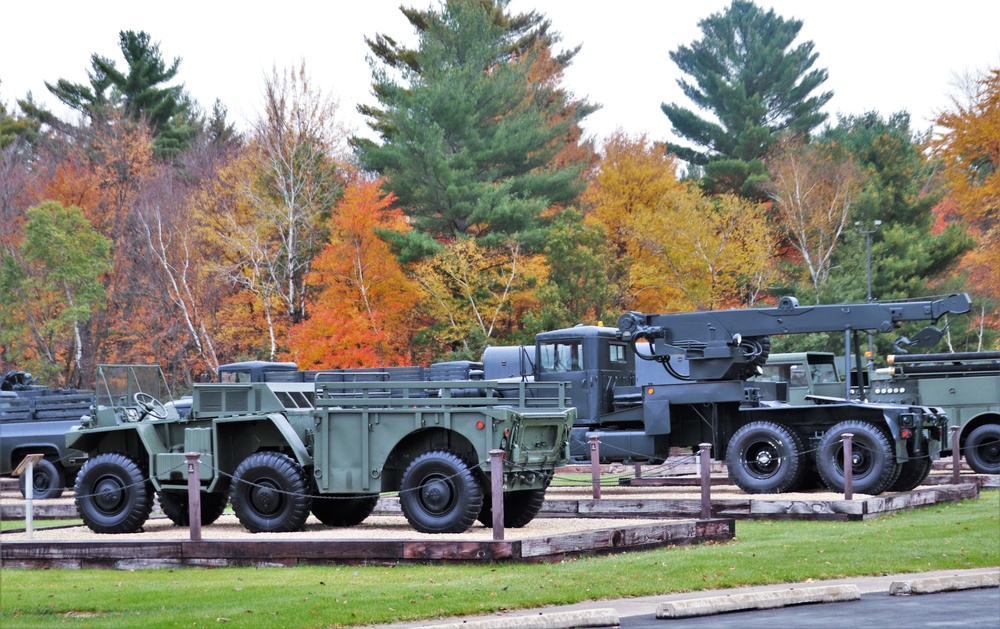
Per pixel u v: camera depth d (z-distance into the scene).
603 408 23.47
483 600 10.38
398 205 47.97
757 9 67.81
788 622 9.42
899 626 9.13
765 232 51.41
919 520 16.42
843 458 18.52
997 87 39.09
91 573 12.77
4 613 10.24
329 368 40.66
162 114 64.12
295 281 47.69
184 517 16.75
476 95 51.03
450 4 55.97
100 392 16.61
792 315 20.45
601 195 55.38
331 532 14.83
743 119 64.44
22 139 61.75
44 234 42.09
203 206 49.19
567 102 67.56
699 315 20.84
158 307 48.59
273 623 9.51
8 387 25.84
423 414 14.51
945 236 49.19
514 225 46.66
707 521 14.55
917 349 46.09
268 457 15.10
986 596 10.72
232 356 47.81
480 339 43.56
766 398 22.53
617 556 13.15
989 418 24.14
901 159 54.34
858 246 48.78
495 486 12.63
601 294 45.50
